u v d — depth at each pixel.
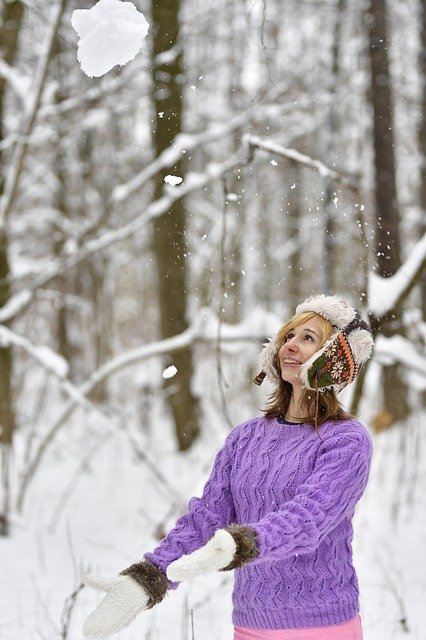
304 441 2.37
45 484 7.70
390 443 7.71
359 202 4.36
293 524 2.06
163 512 6.84
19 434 7.72
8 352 7.52
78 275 11.96
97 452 8.80
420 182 11.89
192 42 10.54
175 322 9.65
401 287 4.86
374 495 6.75
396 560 5.49
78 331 12.57
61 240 11.43
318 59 10.84
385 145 7.44
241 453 2.51
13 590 4.78
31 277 8.68
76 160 13.15
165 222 8.74
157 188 8.51
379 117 7.37
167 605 4.65
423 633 4.27
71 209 13.37
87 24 2.09
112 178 13.98
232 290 7.41
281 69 10.41
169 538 2.38
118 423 8.09
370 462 2.32
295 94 10.31
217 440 8.88
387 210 7.49
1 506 6.52
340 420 2.41
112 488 7.55
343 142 13.62
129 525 6.44
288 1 11.99
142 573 2.20
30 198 12.84
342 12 11.31
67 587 4.89
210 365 10.08
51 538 5.91
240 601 2.38
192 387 9.49
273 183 11.79
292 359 2.45
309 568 2.28
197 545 2.38
